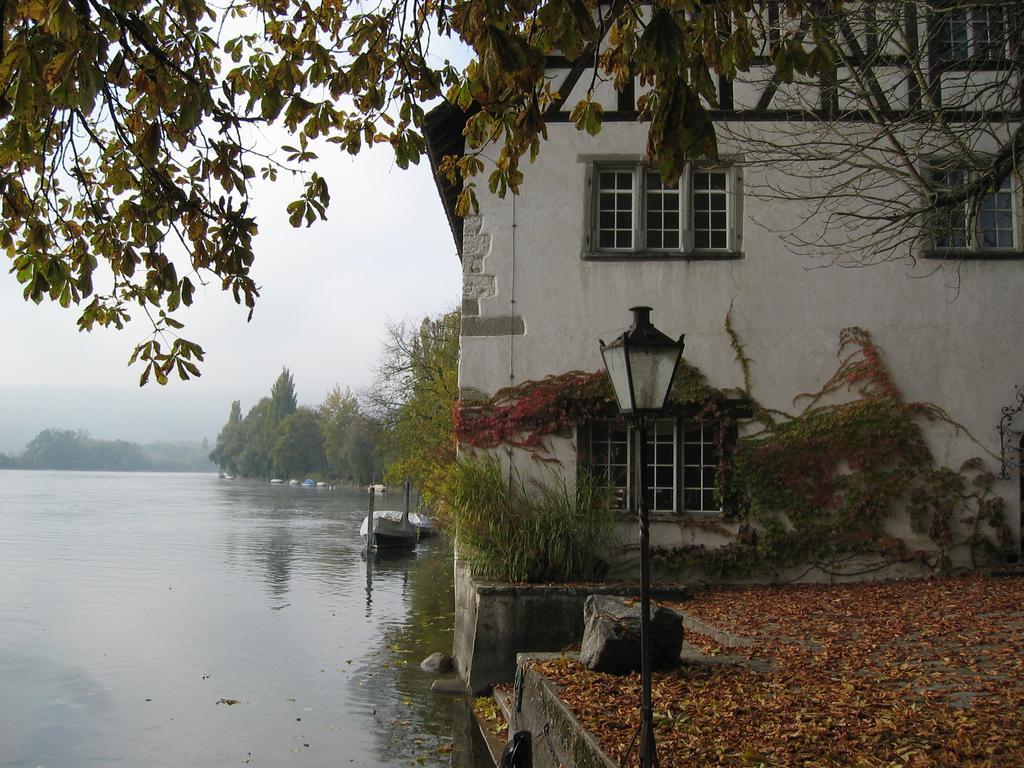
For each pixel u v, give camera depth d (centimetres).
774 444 1166
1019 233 1190
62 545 3195
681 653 741
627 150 1212
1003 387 1171
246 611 1788
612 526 1136
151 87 454
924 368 1176
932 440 1166
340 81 538
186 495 8481
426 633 1549
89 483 12962
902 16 921
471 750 880
